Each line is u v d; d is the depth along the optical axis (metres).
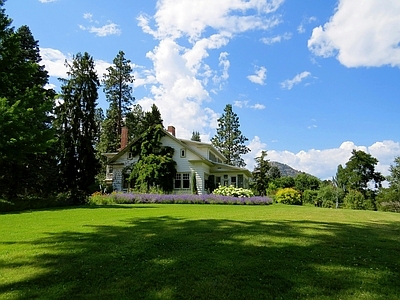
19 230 8.35
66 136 28.94
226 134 63.03
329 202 36.78
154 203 22.67
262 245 6.30
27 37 29.98
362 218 12.88
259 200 24.27
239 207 18.83
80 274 4.55
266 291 3.96
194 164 30.41
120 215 12.26
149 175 28.67
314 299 3.74
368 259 5.46
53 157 28.53
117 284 4.16
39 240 6.91
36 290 3.96
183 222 9.87
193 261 5.14
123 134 35.91
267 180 45.97
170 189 29.64
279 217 11.77
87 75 30.44
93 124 30.47
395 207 32.00
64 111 29.34
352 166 51.41
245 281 4.28
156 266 4.89
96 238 7.07
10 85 13.50
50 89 29.56
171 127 35.75
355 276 4.55
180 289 4.00
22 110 11.78
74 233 7.79
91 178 29.52
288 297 3.79
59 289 4.00
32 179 25.92
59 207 18.23
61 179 28.56
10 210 16.64
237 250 5.87
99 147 47.34
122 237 7.16
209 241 6.66
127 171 31.41
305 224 9.69
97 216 11.88
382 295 3.88
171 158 30.56
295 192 33.25
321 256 5.55
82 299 3.70
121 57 49.06
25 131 12.08
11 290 3.97
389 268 4.98
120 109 48.09
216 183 34.50
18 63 14.16
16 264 5.04
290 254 5.63
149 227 8.73
